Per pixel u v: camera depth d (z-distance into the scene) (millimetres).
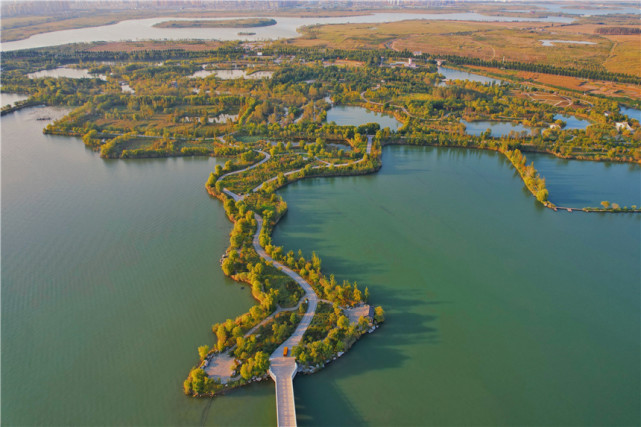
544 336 129000
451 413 106500
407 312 137125
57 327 130500
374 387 112438
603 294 145625
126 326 131000
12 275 153125
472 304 140875
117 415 105000
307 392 110688
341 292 135875
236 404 107062
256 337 122688
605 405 108938
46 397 109250
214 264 158750
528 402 109688
